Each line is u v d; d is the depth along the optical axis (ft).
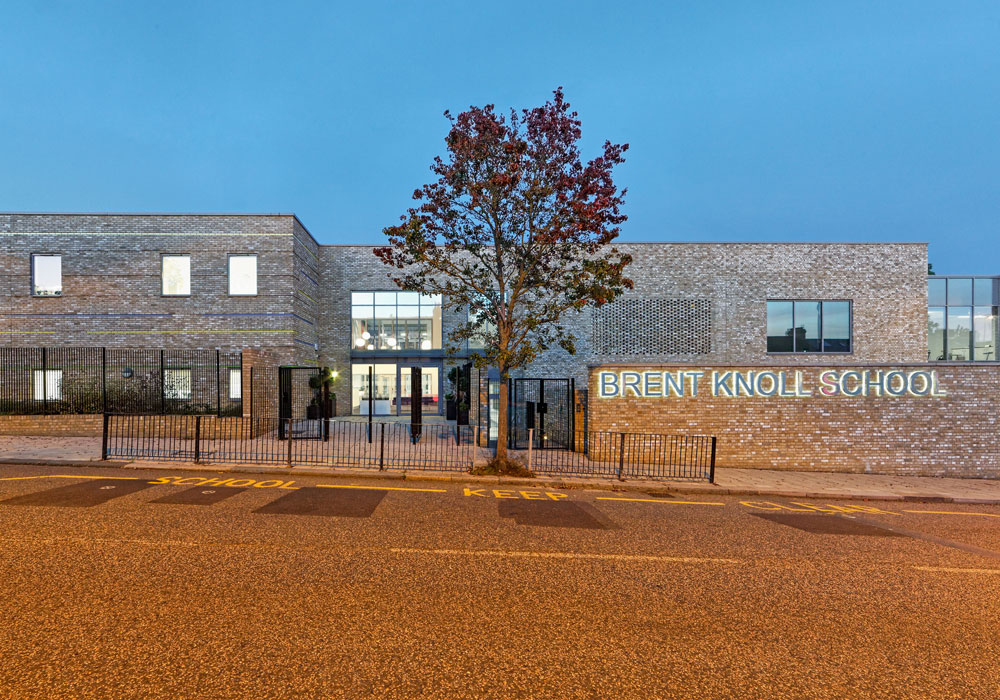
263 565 16.17
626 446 42.37
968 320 73.00
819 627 13.29
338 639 11.48
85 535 18.72
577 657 11.16
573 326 69.97
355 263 74.64
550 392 55.52
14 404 51.37
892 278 71.56
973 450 43.11
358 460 37.24
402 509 24.47
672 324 71.05
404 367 74.69
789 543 21.24
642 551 19.30
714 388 43.14
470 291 37.96
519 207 33.55
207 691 9.30
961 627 13.57
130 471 32.12
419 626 12.30
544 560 17.76
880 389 43.47
